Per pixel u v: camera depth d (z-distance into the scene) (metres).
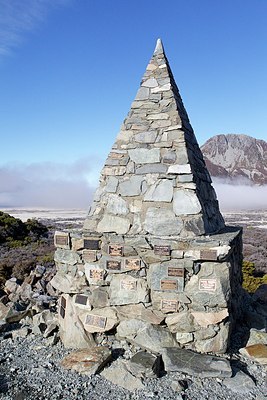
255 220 36.25
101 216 5.14
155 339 4.35
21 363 4.40
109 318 4.67
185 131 5.25
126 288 4.61
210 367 3.96
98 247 4.80
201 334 4.33
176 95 5.47
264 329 5.29
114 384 3.86
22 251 18.33
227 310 4.32
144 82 5.49
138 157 5.15
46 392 3.76
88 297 4.81
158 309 4.49
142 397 3.63
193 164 5.10
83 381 3.93
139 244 4.57
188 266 4.38
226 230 5.79
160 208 4.87
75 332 4.77
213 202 5.92
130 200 5.04
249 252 19.62
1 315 5.76
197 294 4.34
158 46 5.62
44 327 5.41
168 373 4.02
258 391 3.74
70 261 4.97
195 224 4.72
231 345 4.74
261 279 13.04
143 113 5.33
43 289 8.00
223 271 4.31
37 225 26.75
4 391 3.79
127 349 4.48
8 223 23.88
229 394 3.68
